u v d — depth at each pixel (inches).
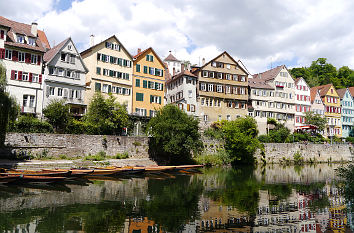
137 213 681.0
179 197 863.1
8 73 1403.8
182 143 1472.7
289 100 2645.2
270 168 1772.9
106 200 782.5
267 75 2758.4
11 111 1027.3
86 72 1683.1
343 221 683.4
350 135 3063.5
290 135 2299.5
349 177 703.1
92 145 1389.0
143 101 1968.5
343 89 3129.9
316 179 1346.0
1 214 621.0
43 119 1453.0
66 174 1010.7
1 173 899.4
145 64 2005.4
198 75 2229.3
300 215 728.3
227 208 767.1
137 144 1524.4
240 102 2390.5
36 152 1234.6
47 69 1533.0
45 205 705.0
